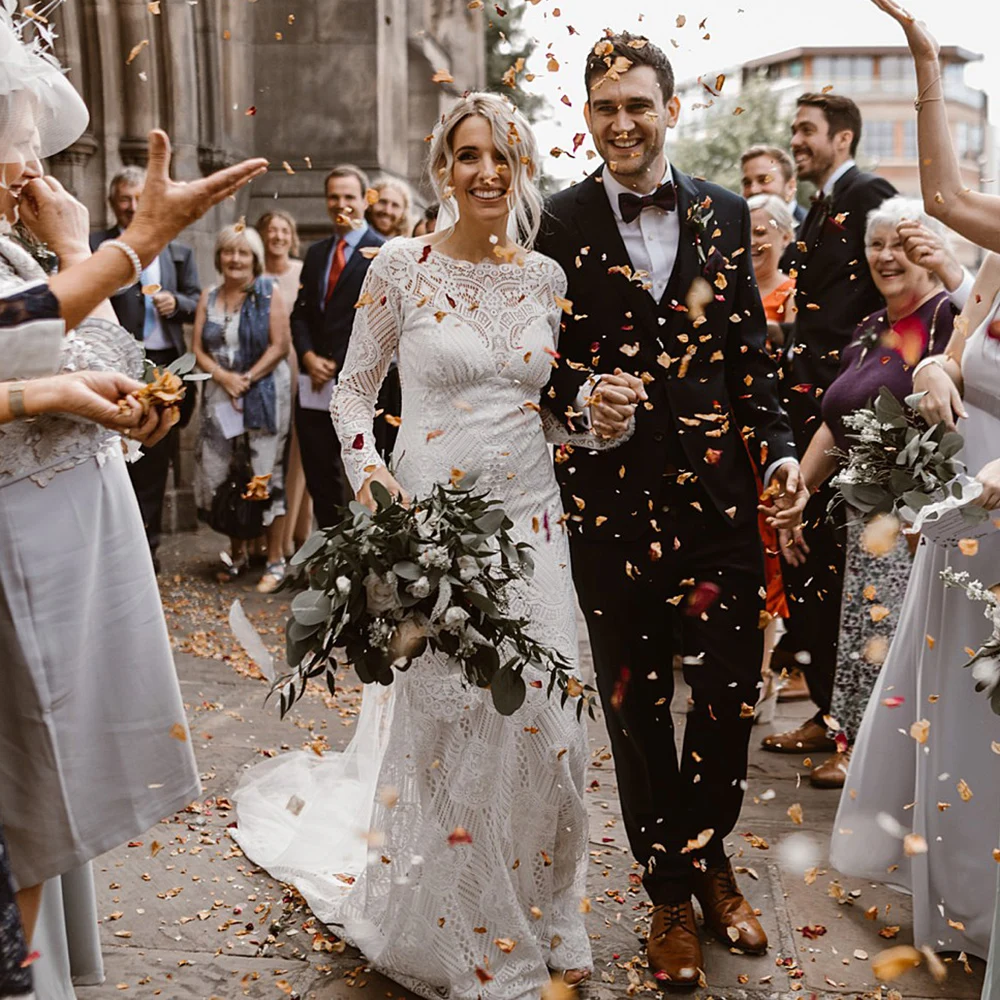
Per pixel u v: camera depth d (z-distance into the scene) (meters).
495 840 2.66
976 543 2.54
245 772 3.90
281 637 6.07
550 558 2.78
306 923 3.06
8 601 2.17
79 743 2.27
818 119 4.78
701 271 2.91
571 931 2.84
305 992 2.76
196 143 9.53
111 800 2.33
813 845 3.60
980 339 2.98
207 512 7.36
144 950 2.93
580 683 2.63
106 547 2.32
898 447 2.91
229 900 3.20
